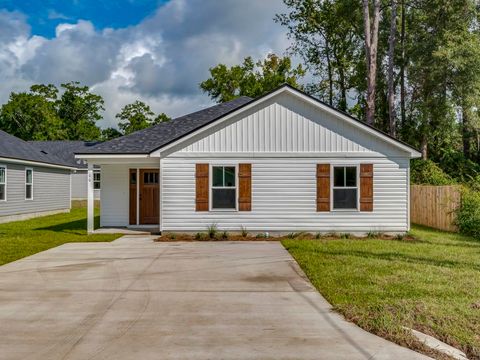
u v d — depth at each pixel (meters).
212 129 12.77
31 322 4.90
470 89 22.17
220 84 41.47
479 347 4.17
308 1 31.44
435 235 12.93
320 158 12.72
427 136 25.08
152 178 15.16
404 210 12.70
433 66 22.47
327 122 12.75
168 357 3.91
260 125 12.76
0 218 17.52
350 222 12.73
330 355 3.96
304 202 12.73
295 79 39.00
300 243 11.05
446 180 20.06
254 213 12.77
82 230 14.62
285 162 12.75
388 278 6.90
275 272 7.66
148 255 9.52
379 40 28.12
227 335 4.48
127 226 15.02
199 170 12.73
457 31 23.78
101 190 15.08
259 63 40.75
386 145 12.71
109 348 4.12
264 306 5.54
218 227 12.74
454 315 5.00
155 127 15.91
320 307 5.48
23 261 8.77
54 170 22.81
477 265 8.03
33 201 20.38
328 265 8.01
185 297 5.99
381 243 11.04
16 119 46.16
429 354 4.00
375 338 4.40
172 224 12.75
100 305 5.58
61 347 4.16
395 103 28.56
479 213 12.72
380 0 24.56
